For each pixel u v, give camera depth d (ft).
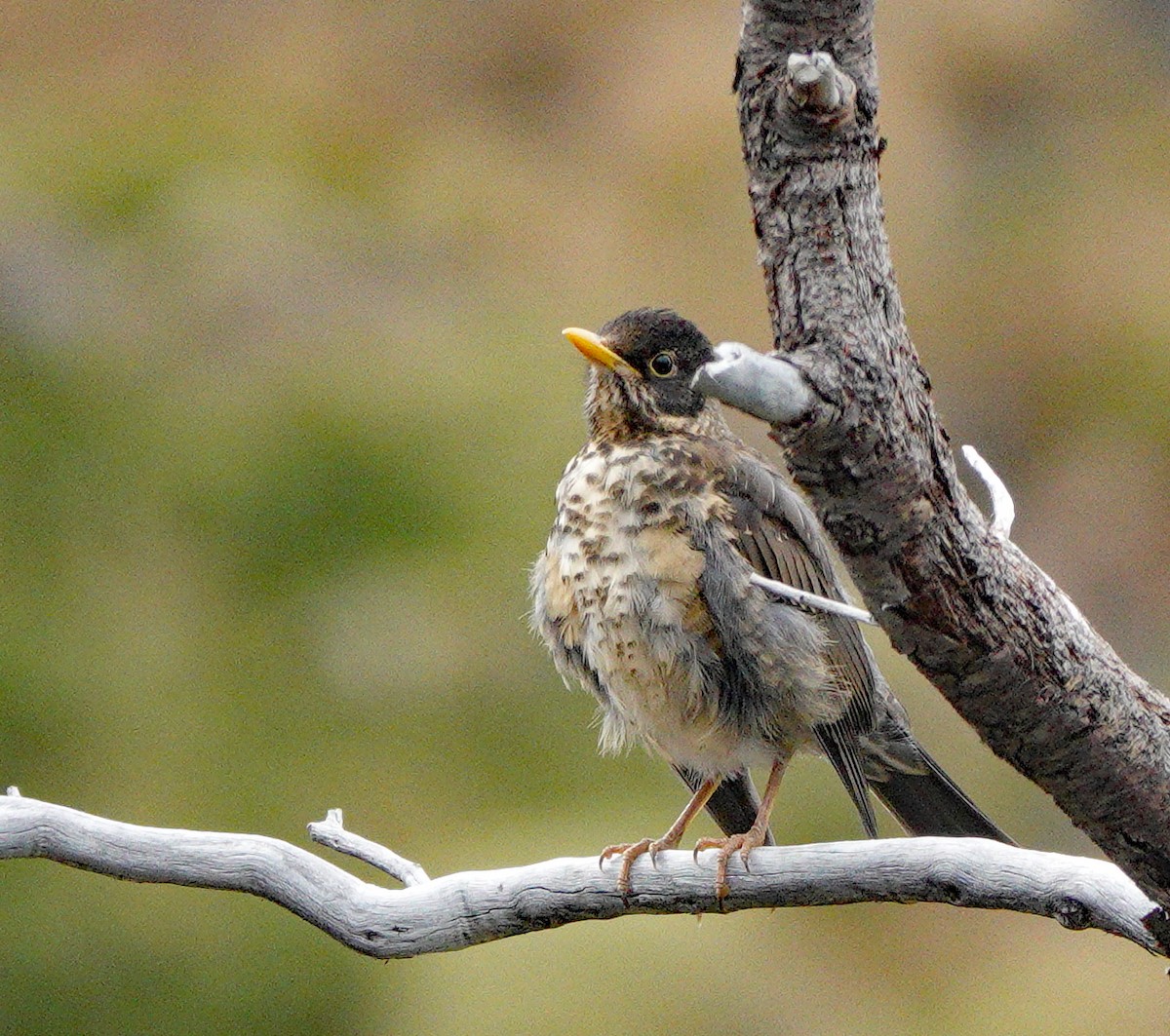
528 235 43.73
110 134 42.86
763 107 15.25
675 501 25.86
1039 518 53.31
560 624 26.96
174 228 41.01
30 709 35.37
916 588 15.94
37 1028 32.81
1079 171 54.65
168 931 33.53
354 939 20.93
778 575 26.11
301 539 37.45
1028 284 53.47
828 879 20.63
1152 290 53.11
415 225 42.39
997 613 16.06
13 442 38.27
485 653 36.47
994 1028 38.58
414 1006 33.14
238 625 36.91
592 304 42.34
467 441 37.96
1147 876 17.57
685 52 47.62
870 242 15.30
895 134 52.60
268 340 39.88
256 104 44.70
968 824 26.78
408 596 36.73
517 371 38.93
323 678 36.45
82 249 40.47
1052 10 54.90
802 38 15.14
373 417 38.09
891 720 26.76
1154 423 53.06
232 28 47.29
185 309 40.11
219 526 37.70
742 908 21.29
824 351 15.15
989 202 54.19
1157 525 53.01
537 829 34.42
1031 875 19.11
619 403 27.35
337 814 22.44
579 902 21.27
